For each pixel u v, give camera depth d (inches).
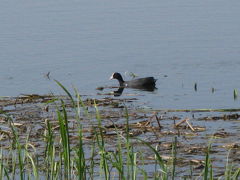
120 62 1107.9
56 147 596.7
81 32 1312.7
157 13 1482.5
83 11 1512.1
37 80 992.2
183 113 743.7
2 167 461.4
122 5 1578.5
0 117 726.5
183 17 1435.8
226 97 850.8
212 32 1295.5
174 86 939.3
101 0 1647.4
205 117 704.4
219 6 1551.4
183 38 1256.2
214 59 1104.8
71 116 723.4
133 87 942.4
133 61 1112.8
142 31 1316.4
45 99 824.3
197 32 1298.0
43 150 589.6
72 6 1573.6
